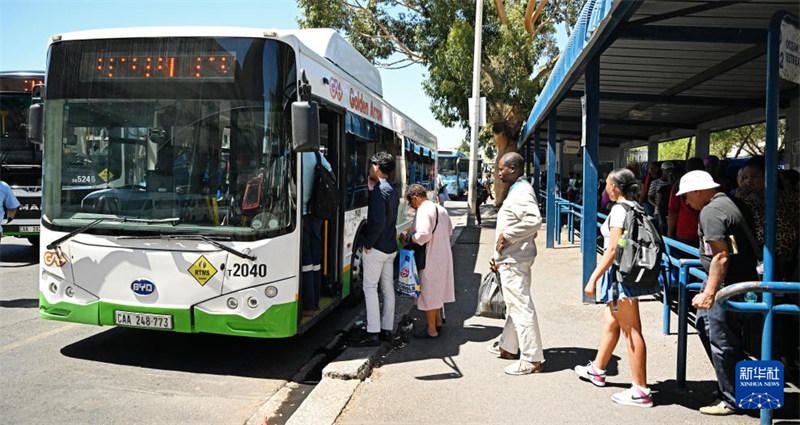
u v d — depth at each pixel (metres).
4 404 4.96
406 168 12.23
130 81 5.64
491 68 21.98
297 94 5.59
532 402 4.95
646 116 16.92
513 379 5.48
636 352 4.88
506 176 5.72
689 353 6.18
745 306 4.28
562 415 4.68
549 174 14.49
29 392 5.23
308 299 6.43
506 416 4.68
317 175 6.33
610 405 4.88
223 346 6.71
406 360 6.05
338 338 7.09
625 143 28.58
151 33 5.61
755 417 4.61
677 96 12.42
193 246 5.44
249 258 5.39
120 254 5.56
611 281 4.96
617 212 4.90
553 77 10.05
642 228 4.84
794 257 5.64
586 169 8.49
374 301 6.38
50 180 5.80
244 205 5.46
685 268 5.18
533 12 22.30
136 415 4.80
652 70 10.08
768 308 4.27
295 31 7.91
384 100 10.26
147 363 6.09
